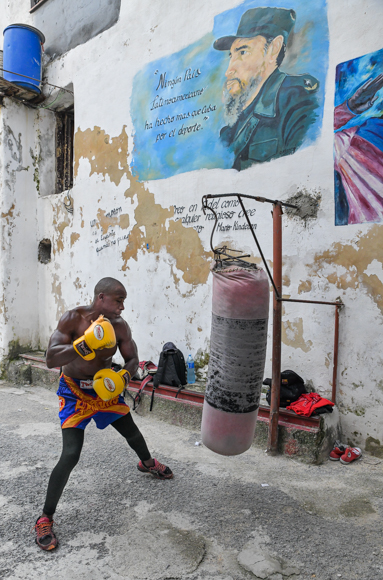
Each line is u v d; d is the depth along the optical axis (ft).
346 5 12.68
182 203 17.13
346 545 8.11
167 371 15.75
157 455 12.46
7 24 26.89
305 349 13.55
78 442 8.79
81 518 9.04
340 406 12.85
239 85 15.28
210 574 7.31
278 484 10.59
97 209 20.77
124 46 19.54
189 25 16.92
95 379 8.57
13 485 10.57
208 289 16.29
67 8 22.59
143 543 8.16
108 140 20.25
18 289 23.65
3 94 22.62
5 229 23.09
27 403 18.47
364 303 12.36
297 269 13.70
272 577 7.20
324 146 13.12
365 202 12.29
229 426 8.60
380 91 12.00
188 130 16.92
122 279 19.63
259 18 14.74
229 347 8.47
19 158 23.67
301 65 13.65
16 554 7.86
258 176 14.70
